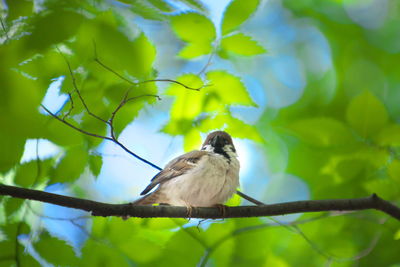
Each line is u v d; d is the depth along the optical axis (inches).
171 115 408.8
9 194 314.2
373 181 402.0
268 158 581.9
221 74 381.4
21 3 274.4
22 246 352.2
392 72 676.7
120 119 377.7
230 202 460.4
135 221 406.0
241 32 338.6
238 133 415.2
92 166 378.9
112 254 378.9
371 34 702.5
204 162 433.4
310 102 663.1
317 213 502.9
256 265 451.5
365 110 365.7
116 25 300.7
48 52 289.3
